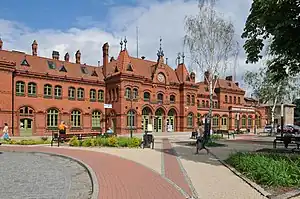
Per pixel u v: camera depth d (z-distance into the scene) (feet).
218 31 108.58
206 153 62.08
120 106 152.15
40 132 140.05
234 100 243.81
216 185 30.99
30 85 139.03
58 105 146.92
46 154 62.75
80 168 45.03
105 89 164.86
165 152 64.34
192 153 62.23
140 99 160.66
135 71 167.12
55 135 92.07
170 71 188.65
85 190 30.83
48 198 27.30
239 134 169.58
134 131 156.25
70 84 151.94
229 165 43.50
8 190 30.19
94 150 68.95
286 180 29.04
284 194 25.58
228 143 93.76
